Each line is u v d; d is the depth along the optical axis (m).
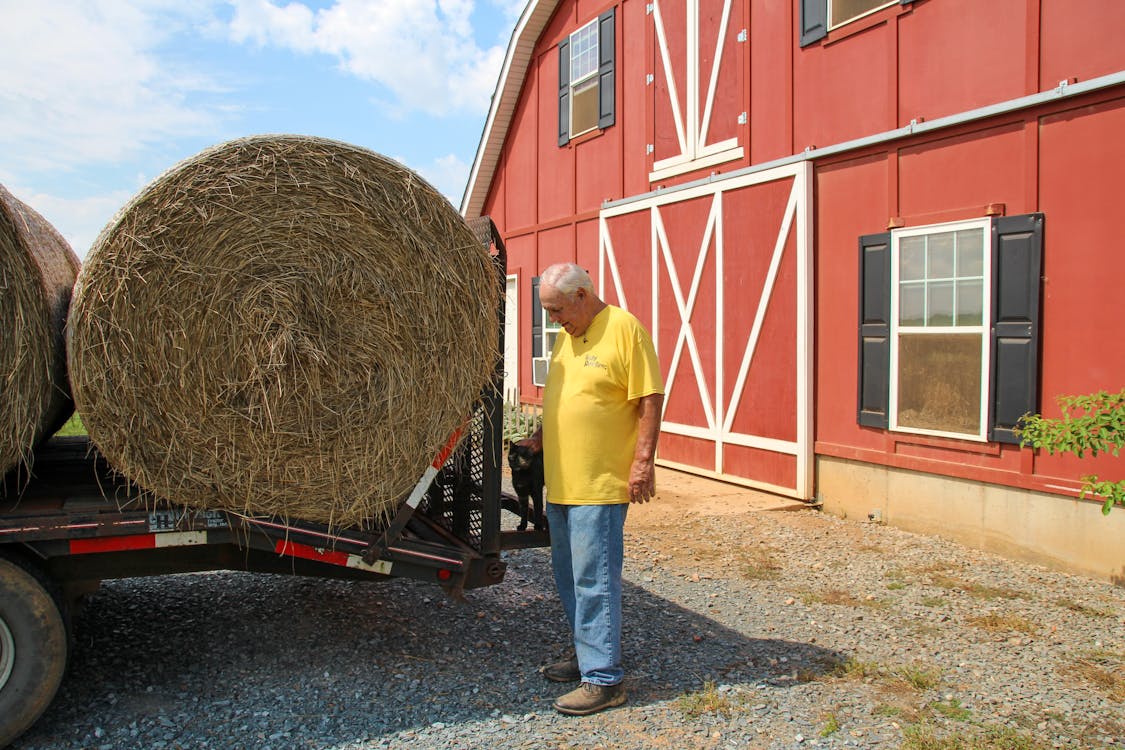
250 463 2.80
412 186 2.89
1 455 2.68
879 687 3.27
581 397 3.11
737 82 7.03
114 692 3.13
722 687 3.27
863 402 5.89
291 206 2.75
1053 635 3.82
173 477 2.77
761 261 6.69
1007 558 5.00
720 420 7.19
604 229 8.87
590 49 9.16
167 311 2.66
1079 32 4.63
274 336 2.75
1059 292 4.73
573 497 3.11
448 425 3.03
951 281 5.27
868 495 5.93
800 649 3.66
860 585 4.55
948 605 4.23
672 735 2.88
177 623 3.85
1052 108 4.75
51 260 3.03
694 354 7.51
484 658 3.53
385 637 3.74
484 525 3.32
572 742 2.82
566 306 3.10
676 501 6.50
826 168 6.18
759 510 6.23
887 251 5.65
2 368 2.62
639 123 8.36
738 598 4.36
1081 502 4.64
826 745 2.82
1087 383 4.62
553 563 3.35
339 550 2.99
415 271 2.90
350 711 3.02
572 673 3.31
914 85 5.55
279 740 2.80
